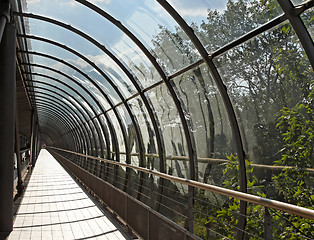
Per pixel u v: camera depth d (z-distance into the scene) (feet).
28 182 40.34
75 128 71.05
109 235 17.49
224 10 14.32
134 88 25.50
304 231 12.94
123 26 18.62
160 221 13.44
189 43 17.01
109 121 36.17
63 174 52.39
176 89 20.61
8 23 16.97
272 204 7.04
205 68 17.74
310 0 9.58
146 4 15.97
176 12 14.42
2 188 17.22
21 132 73.36
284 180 13.94
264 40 14.20
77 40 24.17
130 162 30.96
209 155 18.83
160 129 24.22
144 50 18.85
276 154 14.32
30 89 46.88
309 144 13.17
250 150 15.71
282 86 13.92
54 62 31.58
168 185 22.76
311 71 13.09
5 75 16.80
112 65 25.39
